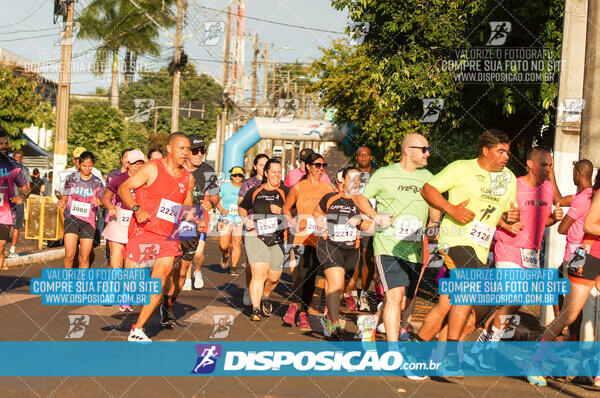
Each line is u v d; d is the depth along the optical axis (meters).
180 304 9.48
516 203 5.97
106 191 8.73
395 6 12.12
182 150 6.90
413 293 6.27
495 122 12.10
